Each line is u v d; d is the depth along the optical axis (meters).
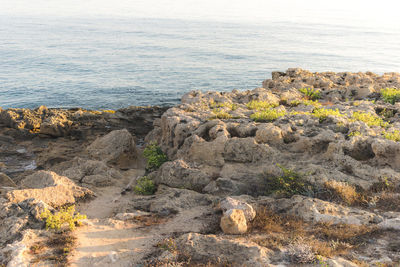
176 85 109.06
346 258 8.88
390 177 14.10
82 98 84.38
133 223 11.94
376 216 11.14
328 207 11.85
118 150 24.30
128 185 18.45
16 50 175.62
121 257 9.52
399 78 41.03
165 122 24.92
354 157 16.06
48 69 127.31
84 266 9.03
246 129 19.52
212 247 9.55
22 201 12.27
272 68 163.12
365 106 26.41
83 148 29.50
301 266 8.59
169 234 10.92
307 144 17.38
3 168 26.08
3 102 78.38
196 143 18.73
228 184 15.33
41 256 9.38
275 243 9.71
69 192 15.42
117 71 130.62
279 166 15.60
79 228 11.27
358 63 197.75
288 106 32.00
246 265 8.68
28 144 31.42
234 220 10.42
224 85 115.50
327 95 36.53
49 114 35.16
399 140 16.97
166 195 14.35
